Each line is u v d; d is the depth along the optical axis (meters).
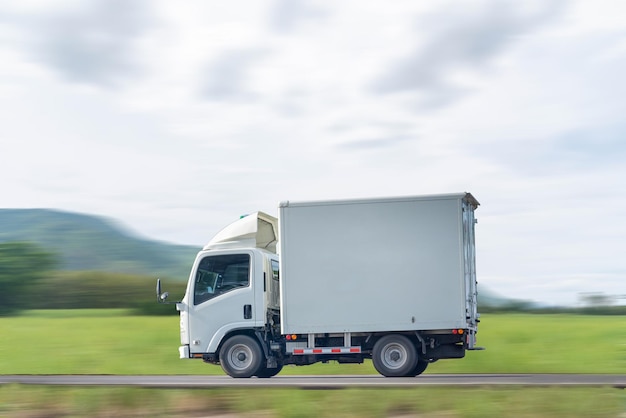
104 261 143.75
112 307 64.56
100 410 12.50
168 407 12.51
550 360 26.58
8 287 95.81
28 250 105.56
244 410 12.17
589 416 10.73
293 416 11.41
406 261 17.92
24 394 14.02
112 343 36.16
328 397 12.45
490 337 31.25
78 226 166.50
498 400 11.79
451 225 17.86
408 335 18.09
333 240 18.17
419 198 17.97
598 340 30.52
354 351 18.22
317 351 18.33
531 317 36.03
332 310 18.09
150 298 54.53
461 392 12.55
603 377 16.91
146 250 143.75
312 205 18.27
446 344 18.08
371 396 12.30
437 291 17.81
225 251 19.12
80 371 28.69
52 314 61.03
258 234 19.59
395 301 17.92
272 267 19.62
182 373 26.53
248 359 18.91
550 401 11.52
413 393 12.51
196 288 19.16
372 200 18.11
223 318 18.94
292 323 18.19
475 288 18.95
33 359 32.59
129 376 20.77
